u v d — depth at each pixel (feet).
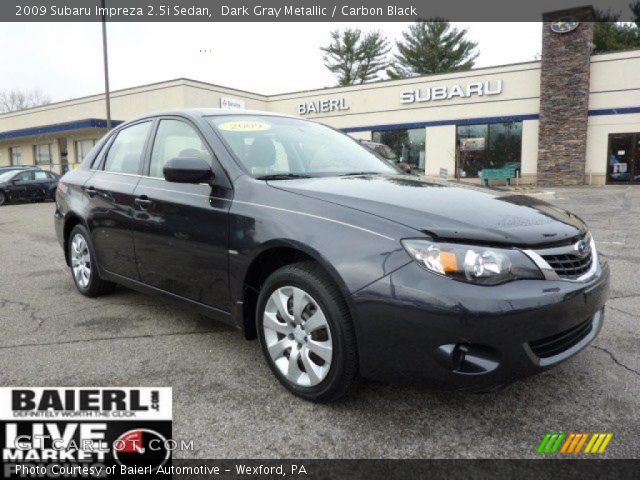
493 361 6.90
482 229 7.32
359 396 8.56
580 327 8.07
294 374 8.48
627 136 61.05
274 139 11.05
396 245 7.25
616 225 27.84
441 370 6.93
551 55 62.95
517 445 7.23
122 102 81.56
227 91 79.92
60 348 10.75
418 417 7.95
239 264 9.04
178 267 10.46
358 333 7.41
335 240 7.72
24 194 52.90
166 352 10.50
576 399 8.43
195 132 10.82
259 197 9.00
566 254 7.65
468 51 121.49
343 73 135.85
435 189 9.24
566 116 62.95
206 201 9.78
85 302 14.05
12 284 16.38
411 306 6.94
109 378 9.37
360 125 77.82
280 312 8.59
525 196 9.78
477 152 69.97
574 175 63.26
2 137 93.71
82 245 14.30
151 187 11.25
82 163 15.01
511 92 66.54
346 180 9.70
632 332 11.33
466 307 6.71
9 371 9.68
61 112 91.20
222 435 7.56
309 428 7.70
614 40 103.40
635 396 8.50
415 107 73.20
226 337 11.31
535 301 6.95
